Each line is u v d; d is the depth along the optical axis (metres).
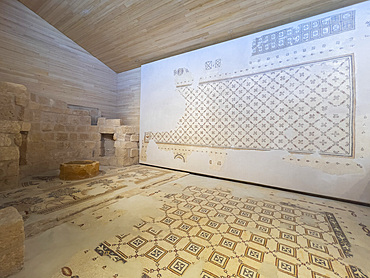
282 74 2.95
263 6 2.75
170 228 1.74
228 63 3.51
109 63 5.43
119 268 1.22
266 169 3.10
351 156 2.47
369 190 2.36
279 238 1.60
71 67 4.67
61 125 4.24
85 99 5.02
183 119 4.17
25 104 3.22
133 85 5.46
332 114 2.58
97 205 2.26
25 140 3.52
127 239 1.55
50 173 3.79
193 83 4.00
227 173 3.52
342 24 2.52
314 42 2.71
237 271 1.21
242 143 3.35
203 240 1.55
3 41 3.48
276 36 3.02
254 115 3.21
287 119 2.91
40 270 1.19
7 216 1.23
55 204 2.22
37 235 1.58
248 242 1.53
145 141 4.95
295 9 2.68
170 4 3.11
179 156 4.24
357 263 1.29
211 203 2.37
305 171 2.78
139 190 2.83
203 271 1.21
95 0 3.39
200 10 3.09
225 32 3.39
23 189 2.75
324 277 1.17
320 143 2.66
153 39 4.02
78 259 1.30
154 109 4.73
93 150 4.93
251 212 2.12
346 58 2.49
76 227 1.72
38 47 4.01
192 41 3.80
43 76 4.11
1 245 1.10
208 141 3.77
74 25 4.16
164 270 1.21
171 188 2.97
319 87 2.66
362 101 2.40
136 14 3.48
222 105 3.58
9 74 3.57
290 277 1.17
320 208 2.26
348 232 1.71
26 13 3.81
